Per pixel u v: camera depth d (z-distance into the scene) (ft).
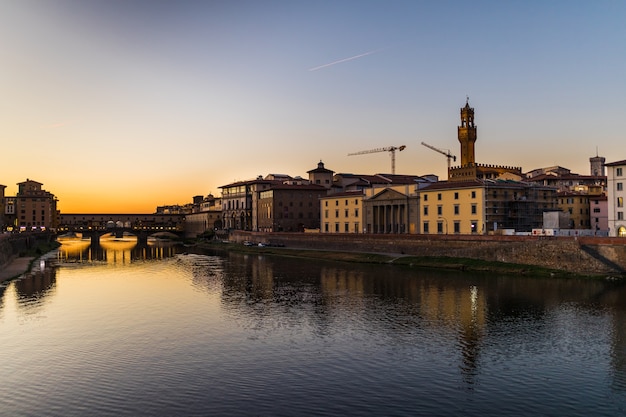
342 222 549.54
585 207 495.82
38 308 225.35
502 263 330.75
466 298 234.38
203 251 604.08
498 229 397.80
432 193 440.86
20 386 129.29
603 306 212.02
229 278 323.16
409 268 355.77
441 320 193.67
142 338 173.47
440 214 433.89
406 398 120.78
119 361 148.66
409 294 248.11
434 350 156.76
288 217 651.25
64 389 127.13
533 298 230.48
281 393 124.06
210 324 192.95
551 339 166.30
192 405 117.19
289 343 166.30
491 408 114.83
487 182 407.44
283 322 195.00
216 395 123.03
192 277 331.16
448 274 317.22
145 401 119.44
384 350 157.48
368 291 260.62
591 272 290.35
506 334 172.65
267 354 154.81
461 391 124.57
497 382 130.11
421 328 182.50
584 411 112.98
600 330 175.83
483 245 348.18
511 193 413.59
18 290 277.64
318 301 235.61
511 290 251.80
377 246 441.27
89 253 580.30
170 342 168.25
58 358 151.74
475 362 145.38
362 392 124.47
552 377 133.08
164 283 303.68
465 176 615.98
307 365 144.36
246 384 130.00
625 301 220.84
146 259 483.10
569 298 228.84
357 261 409.90
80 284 301.43
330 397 121.60
